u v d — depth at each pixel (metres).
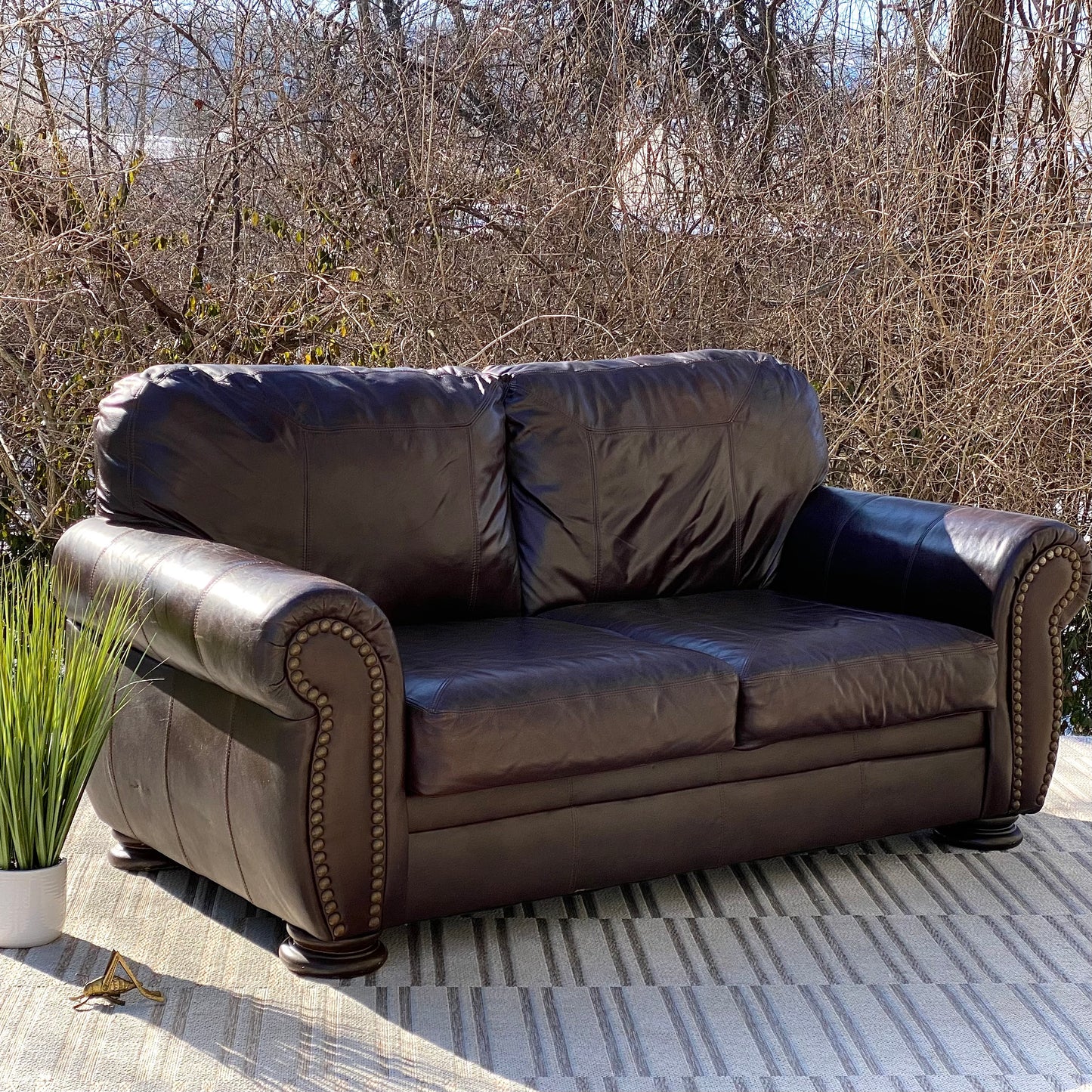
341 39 4.98
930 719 2.90
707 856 2.68
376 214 4.70
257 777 2.27
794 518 3.50
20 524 4.34
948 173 4.74
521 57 5.07
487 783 2.36
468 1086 2.03
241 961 2.40
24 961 2.37
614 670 2.52
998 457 4.64
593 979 2.39
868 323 4.68
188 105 4.79
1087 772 3.60
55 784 2.39
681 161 4.86
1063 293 4.51
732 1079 2.08
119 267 4.30
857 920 2.66
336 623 2.18
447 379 3.14
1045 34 5.00
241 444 2.79
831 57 5.50
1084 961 2.52
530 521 3.17
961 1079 2.10
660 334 4.66
